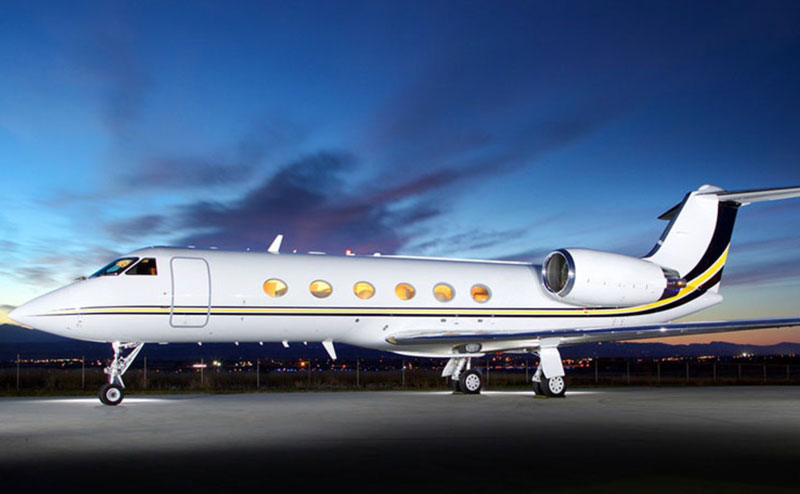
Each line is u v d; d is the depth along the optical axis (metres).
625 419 13.10
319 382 31.33
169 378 33.56
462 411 14.66
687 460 8.54
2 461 8.44
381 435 10.75
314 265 18.39
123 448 9.43
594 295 19.94
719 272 22.03
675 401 17.75
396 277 19.28
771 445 9.76
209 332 17.12
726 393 21.78
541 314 20.73
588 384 30.52
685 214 21.83
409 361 105.56
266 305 17.38
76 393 22.16
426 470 7.90
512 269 21.28
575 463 8.34
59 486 7.05
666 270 21.33
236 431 11.21
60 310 15.92
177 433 10.96
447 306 19.62
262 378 34.41
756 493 6.78
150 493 6.76
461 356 20.27
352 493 6.76
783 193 20.42
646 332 17.98
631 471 7.86
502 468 8.02
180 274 16.75
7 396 21.16
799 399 18.72
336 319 18.23
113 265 16.67
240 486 7.07
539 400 17.91
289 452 9.11
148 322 16.39
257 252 18.25
